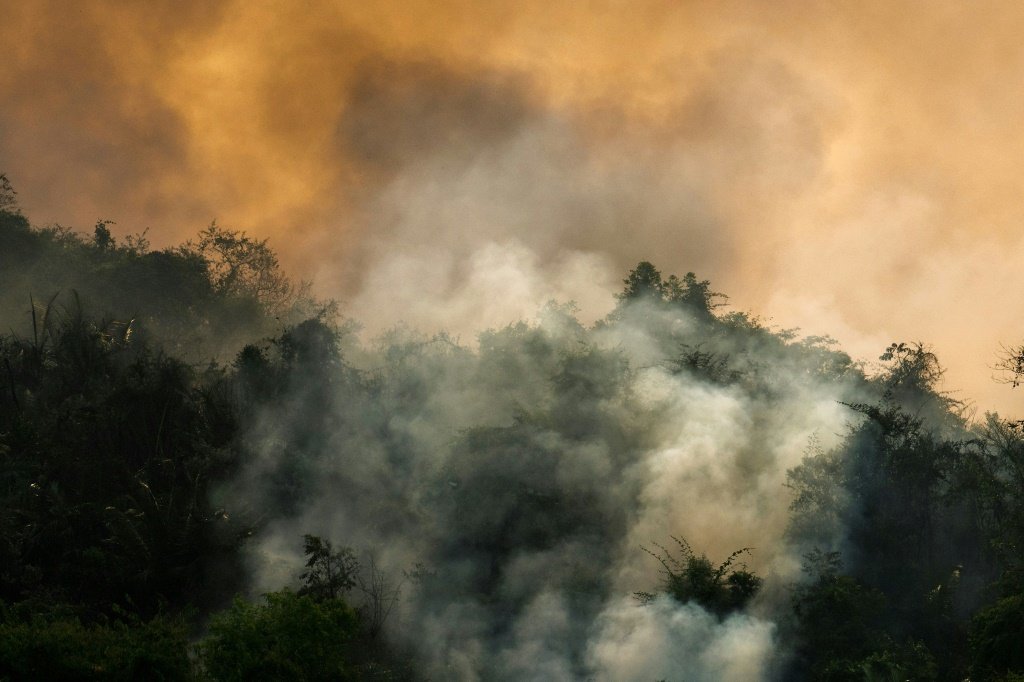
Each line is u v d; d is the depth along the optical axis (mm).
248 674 17203
